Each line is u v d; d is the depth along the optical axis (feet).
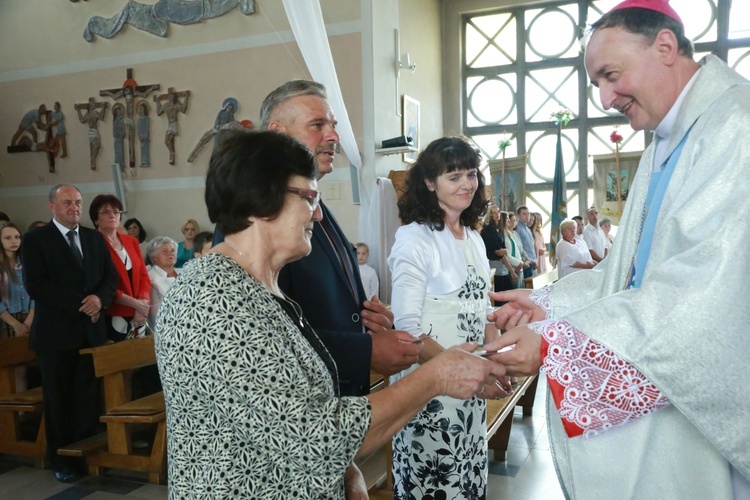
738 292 3.86
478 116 38.55
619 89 4.75
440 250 6.98
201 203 25.58
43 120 27.99
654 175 5.11
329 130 5.82
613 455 4.39
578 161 37.14
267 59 24.41
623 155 34.73
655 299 4.07
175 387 3.60
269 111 5.90
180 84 25.71
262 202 3.97
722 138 4.23
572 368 4.24
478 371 4.19
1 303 16.53
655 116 4.79
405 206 7.24
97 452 13.01
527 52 37.65
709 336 3.88
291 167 4.04
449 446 6.71
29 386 17.40
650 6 4.58
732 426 3.92
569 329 4.27
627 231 5.28
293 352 3.78
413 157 27.32
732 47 34.12
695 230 4.13
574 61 36.73
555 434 4.89
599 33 4.75
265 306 3.75
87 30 26.89
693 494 4.25
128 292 15.43
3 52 28.58
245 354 3.47
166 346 3.61
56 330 13.01
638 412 4.17
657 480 4.30
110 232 15.53
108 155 26.99
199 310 3.55
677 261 4.10
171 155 25.79
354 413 3.63
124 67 26.58
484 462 7.11
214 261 3.80
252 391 3.43
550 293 5.80
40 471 13.42
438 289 6.94
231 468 3.55
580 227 33.63
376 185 21.58
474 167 7.02
